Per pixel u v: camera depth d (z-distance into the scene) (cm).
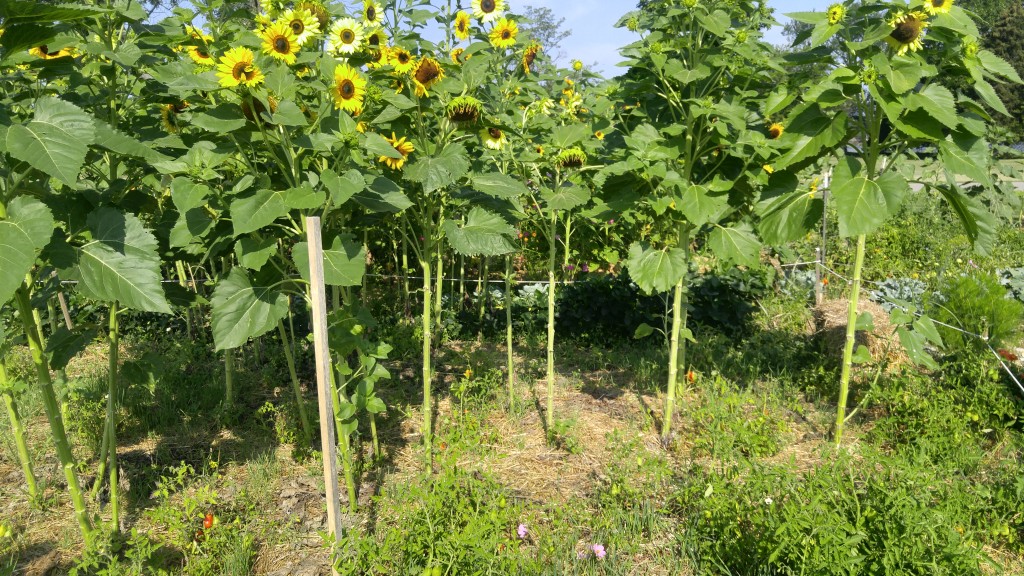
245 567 315
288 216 313
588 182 510
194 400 521
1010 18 3612
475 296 743
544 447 448
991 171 1066
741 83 427
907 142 364
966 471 391
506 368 605
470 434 439
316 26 294
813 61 376
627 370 598
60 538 349
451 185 397
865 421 479
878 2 351
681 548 322
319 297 277
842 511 287
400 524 317
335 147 296
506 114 511
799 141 369
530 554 321
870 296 745
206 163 297
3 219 248
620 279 696
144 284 276
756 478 311
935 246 922
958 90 369
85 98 341
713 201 378
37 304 313
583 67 707
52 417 299
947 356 522
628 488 363
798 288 780
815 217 374
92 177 411
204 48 336
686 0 382
